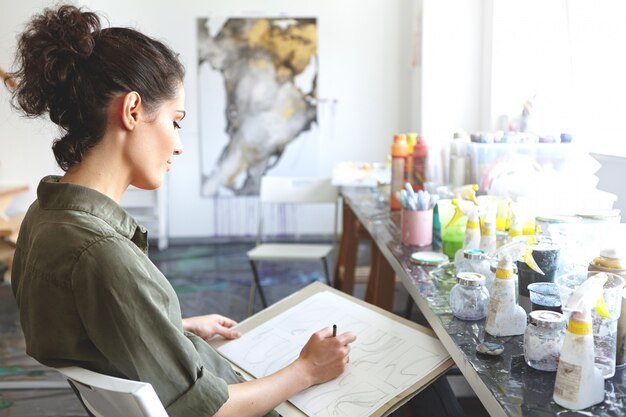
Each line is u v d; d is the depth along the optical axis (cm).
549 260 118
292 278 414
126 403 76
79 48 91
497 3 318
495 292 113
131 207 517
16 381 259
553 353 95
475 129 362
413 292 146
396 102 516
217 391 92
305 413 104
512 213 161
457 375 209
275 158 524
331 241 532
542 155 200
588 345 84
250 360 126
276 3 504
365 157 524
